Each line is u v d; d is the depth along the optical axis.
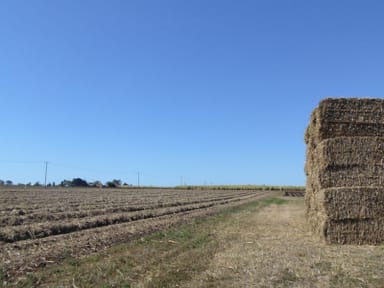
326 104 16.56
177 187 128.25
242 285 9.80
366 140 16.11
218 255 13.55
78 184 134.12
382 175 15.94
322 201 15.90
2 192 60.84
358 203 15.59
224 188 121.62
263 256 13.32
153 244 15.80
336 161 16.06
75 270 11.08
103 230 19.11
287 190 114.12
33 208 30.02
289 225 23.31
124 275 10.65
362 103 16.56
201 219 26.59
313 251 14.15
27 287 9.43
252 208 40.12
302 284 9.86
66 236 17.05
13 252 13.24
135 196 59.06
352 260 12.48
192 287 9.63
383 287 9.62
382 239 15.44
